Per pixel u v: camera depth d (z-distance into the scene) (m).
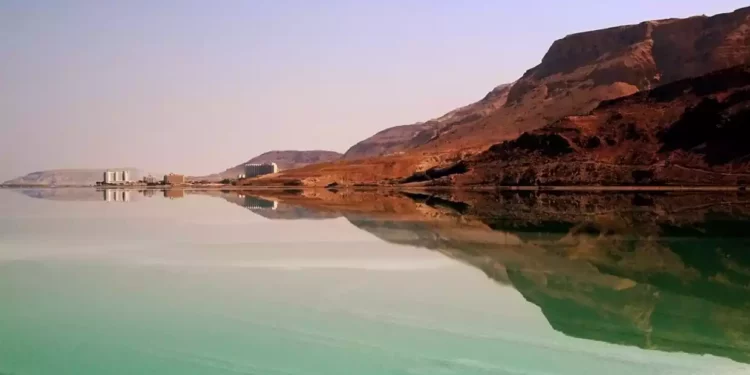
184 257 27.22
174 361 13.47
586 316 16.97
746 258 26.64
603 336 15.05
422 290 20.16
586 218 45.00
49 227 41.03
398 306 17.89
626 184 87.81
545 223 41.59
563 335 15.14
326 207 61.12
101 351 14.16
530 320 16.45
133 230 38.78
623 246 30.36
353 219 46.31
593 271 23.81
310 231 37.81
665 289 20.56
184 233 36.91
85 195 102.94
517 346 14.21
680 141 92.38
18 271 24.09
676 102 102.12
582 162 98.12
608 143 100.75
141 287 20.80
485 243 31.75
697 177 82.25
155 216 51.19
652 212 48.84
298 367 13.02
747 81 97.12
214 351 14.03
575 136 104.81
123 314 17.27
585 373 12.59
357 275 22.86
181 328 15.83
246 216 50.59
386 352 13.82
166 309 17.77
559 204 59.84
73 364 13.34
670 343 14.52
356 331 15.42
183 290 20.27
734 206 53.62
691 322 16.45
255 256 27.38
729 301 18.88
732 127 86.75
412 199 75.31
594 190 83.56
